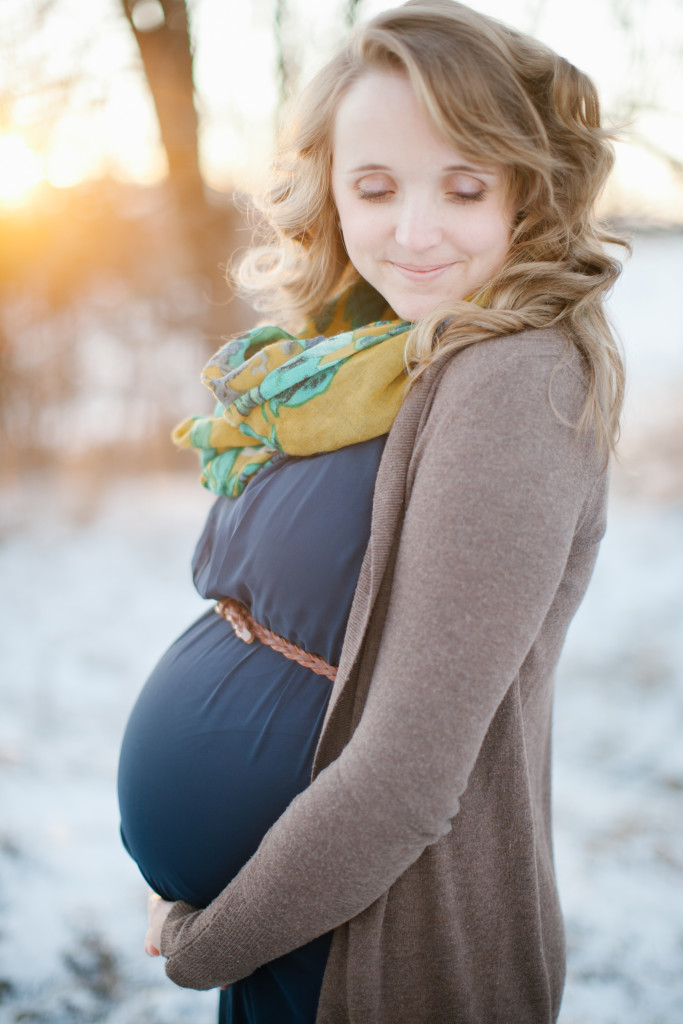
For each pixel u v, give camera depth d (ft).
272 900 2.38
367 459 2.68
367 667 2.50
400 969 2.65
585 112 2.68
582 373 2.34
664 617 13.34
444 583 2.13
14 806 7.55
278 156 3.46
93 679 11.27
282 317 3.97
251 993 2.90
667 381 29.40
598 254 2.65
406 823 2.17
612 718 9.88
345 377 2.69
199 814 2.98
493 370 2.25
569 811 7.72
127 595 15.17
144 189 20.04
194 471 24.61
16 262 22.11
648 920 6.02
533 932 2.70
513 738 2.63
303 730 2.83
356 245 2.70
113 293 23.26
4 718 9.71
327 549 2.65
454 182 2.48
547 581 2.15
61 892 6.29
